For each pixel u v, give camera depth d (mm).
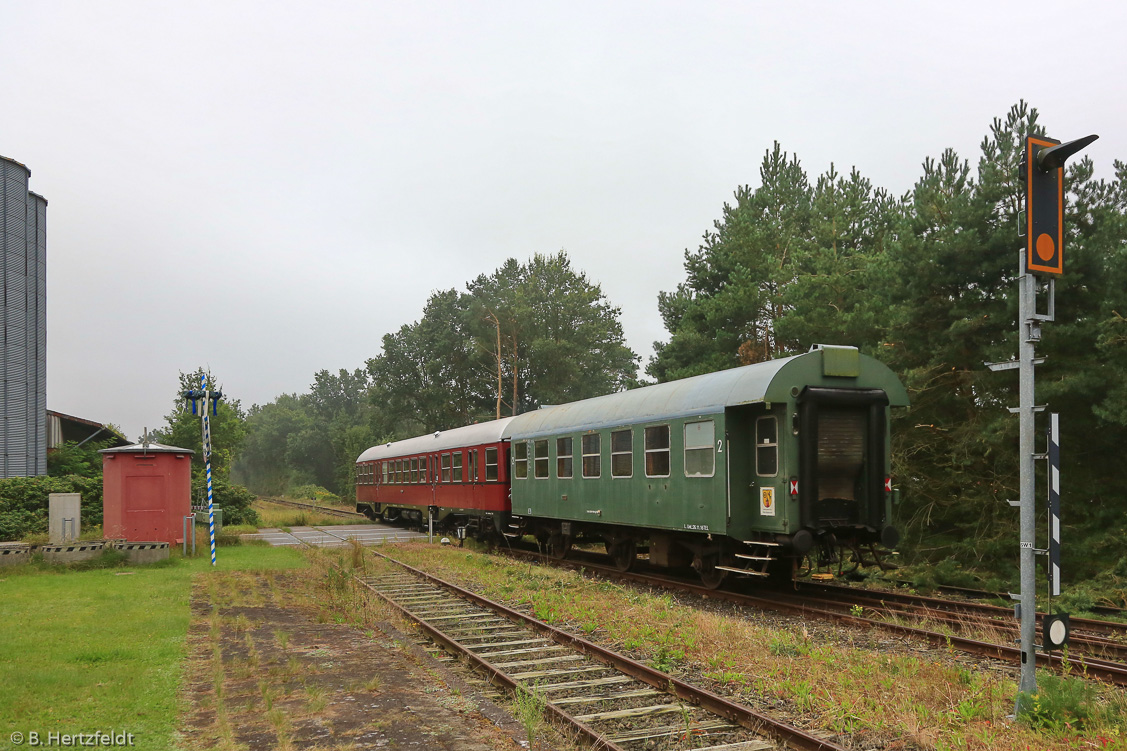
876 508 11977
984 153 16516
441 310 54188
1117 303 14148
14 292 26953
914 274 16578
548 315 48188
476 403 54125
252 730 6043
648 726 6418
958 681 7289
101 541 17484
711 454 12805
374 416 56750
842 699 6723
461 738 5961
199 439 37094
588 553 21125
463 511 24422
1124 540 14117
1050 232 6391
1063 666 7391
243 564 16953
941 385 16641
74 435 33531
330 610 11719
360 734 6012
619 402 16234
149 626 9781
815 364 11930
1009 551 15703
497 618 11258
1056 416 6270
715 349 27922
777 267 26500
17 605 11383
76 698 6715
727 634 9344
